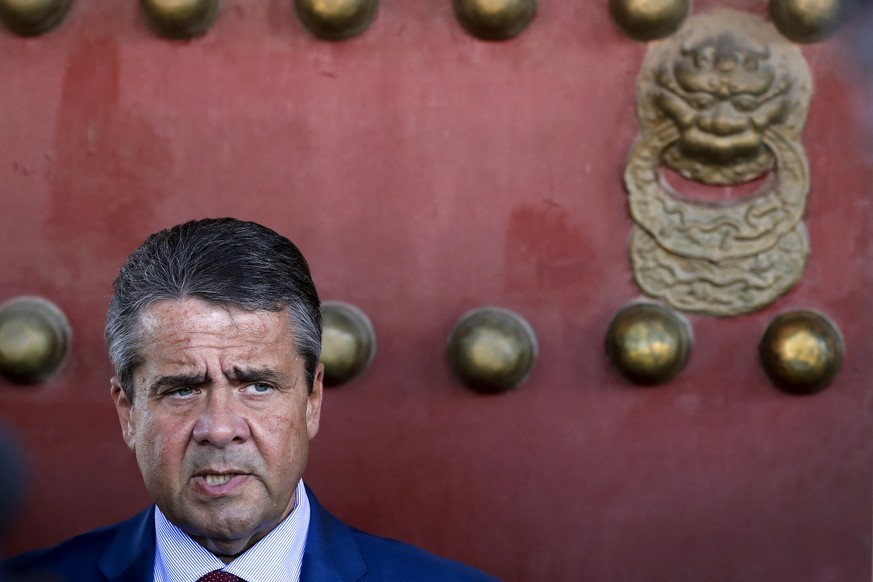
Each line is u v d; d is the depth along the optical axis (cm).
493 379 317
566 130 326
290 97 331
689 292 320
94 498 329
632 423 324
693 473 322
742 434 321
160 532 253
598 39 325
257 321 231
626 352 313
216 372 229
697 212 319
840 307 319
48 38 331
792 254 318
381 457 327
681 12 317
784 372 312
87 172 331
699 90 312
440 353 327
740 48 314
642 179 321
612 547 324
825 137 318
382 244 329
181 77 331
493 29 323
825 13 310
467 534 326
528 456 325
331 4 321
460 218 328
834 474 320
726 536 321
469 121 329
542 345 325
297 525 254
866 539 319
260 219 330
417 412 327
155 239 240
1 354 317
